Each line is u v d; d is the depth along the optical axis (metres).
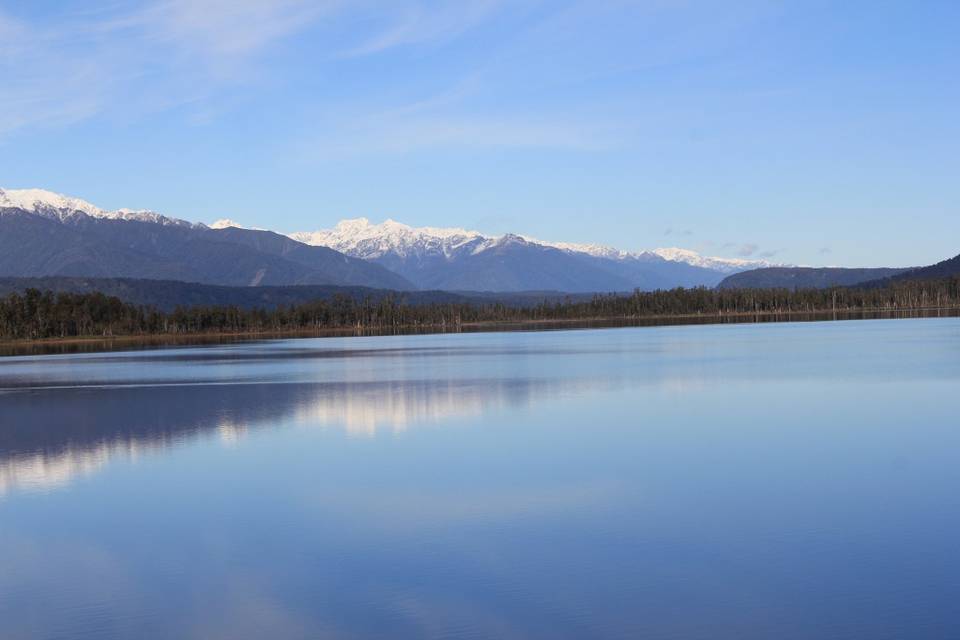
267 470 44.06
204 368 124.06
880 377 82.75
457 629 23.81
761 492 36.97
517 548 30.14
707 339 173.25
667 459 44.28
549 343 179.12
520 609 25.00
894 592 25.50
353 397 76.88
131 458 48.50
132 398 81.56
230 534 32.75
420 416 62.88
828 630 23.17
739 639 22.78
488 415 62.50
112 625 24.73
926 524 31.84
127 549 31.28
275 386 90.69
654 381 84.88
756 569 27.58
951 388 72.25
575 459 44.72
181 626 24.55
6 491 40.66
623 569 27.83
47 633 24.28
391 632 23.77
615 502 35.75
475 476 41.09
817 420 56.38
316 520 34.19
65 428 60.91
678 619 24.06
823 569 27.45
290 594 26.59
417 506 35.81
